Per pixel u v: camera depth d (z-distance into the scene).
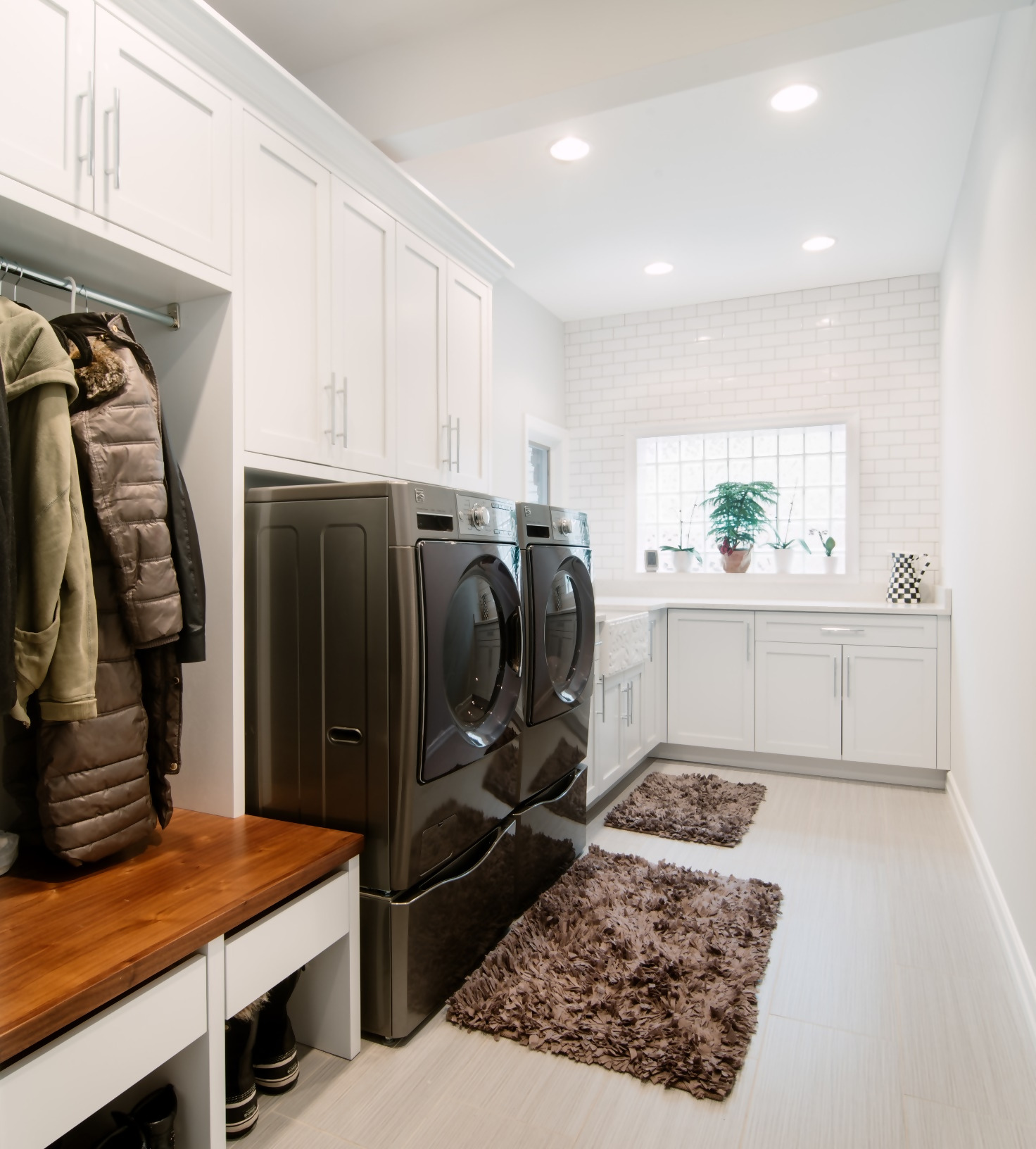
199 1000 1.28
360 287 2.20
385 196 2.30
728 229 3.73
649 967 1.98
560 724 2.59
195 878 1.46
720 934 2.17
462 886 1.97
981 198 2.67
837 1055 1.69
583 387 5.15
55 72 1.38
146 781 1.56
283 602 1.82
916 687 3.70
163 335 1.85
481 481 2.89
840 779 3.88
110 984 1.11
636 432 5.00
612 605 3.99
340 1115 1.51
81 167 1.42
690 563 4.88
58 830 1.42
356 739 1.75
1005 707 2.25
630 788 3.69
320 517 1.77
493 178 3.23
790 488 4.77
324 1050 1.71
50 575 1.35
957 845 2.93
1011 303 2.16
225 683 1.83
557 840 2.58
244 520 1.84
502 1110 1.52
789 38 2.02
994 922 2.30
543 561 2.43
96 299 1.59
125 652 1.52
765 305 4.66
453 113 2.34
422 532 1.77
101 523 1.46
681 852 2.87
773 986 1.97
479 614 2.05
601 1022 1.77
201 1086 1.31
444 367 2.63
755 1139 1.44
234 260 1.76
